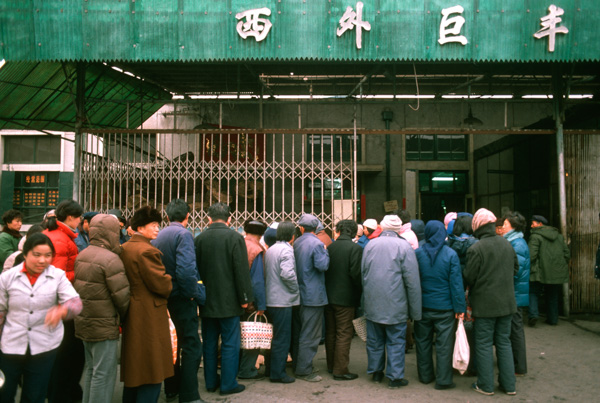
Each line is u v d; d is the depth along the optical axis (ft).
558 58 19.93
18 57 19.57
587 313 23.73
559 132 23.38
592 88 29.37
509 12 19.77
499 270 13.39
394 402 13.03
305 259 14.79
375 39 19.70
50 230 12.35
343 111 36.78
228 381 13.56
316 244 14.70
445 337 14.01
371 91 31.71
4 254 16.75
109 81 27.02
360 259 14.97
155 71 26.08
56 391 12.31
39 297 9.82
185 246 12.49
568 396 13.47
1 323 9.78
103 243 11.05
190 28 19.62
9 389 9.75
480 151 36.52
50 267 10.12
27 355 9.86
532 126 28.40
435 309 14.05
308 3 19.63
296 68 25.45
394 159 37.14
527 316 23.73
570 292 23.73
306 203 35.22
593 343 18.74
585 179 23.89
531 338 19.52
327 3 19.61
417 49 19.74
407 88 31.22
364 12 19.62
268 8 19.54
